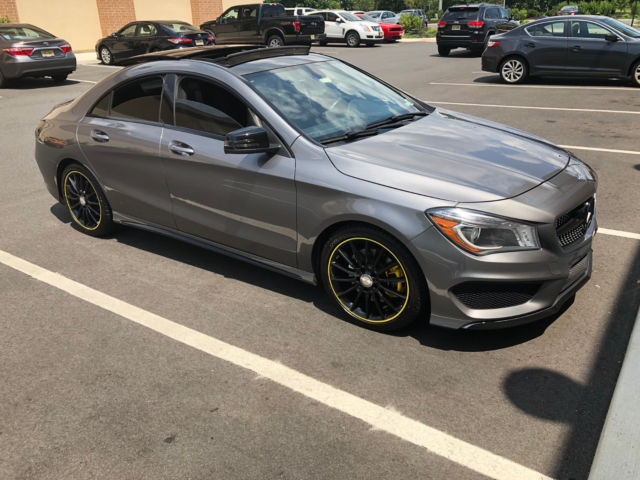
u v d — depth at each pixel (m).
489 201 2.99
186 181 4.04
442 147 3.57
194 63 4.04
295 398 2.89
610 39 11.47
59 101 12.09
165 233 4.46
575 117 8.97
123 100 4.48
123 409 2.85
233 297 3.93
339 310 3.61
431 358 3.17
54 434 2.70
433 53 20.56
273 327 3.54
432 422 2.69
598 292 3.76
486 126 4.15
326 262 3.51
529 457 2.47
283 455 2.53
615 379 2.93
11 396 2.98
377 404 2.83
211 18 29.17
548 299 3.10
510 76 12.75
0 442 2.66
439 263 3.00
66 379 3.11
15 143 8.66
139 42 17.88
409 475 2.39
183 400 2.91
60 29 23.34
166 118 4.18
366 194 3.18
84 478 2.44
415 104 4.46
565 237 3.14
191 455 2.54
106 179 4.64
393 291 3.29
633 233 4.67
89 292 4.07
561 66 12.12
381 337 3.39
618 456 2.35
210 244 4.18
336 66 4.48
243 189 3.72
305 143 3.50
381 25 25.81
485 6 18.52
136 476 2.44
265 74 3.94
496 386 2.92
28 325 3.66
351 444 2.58
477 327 3.06
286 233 3.61
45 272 4.40
